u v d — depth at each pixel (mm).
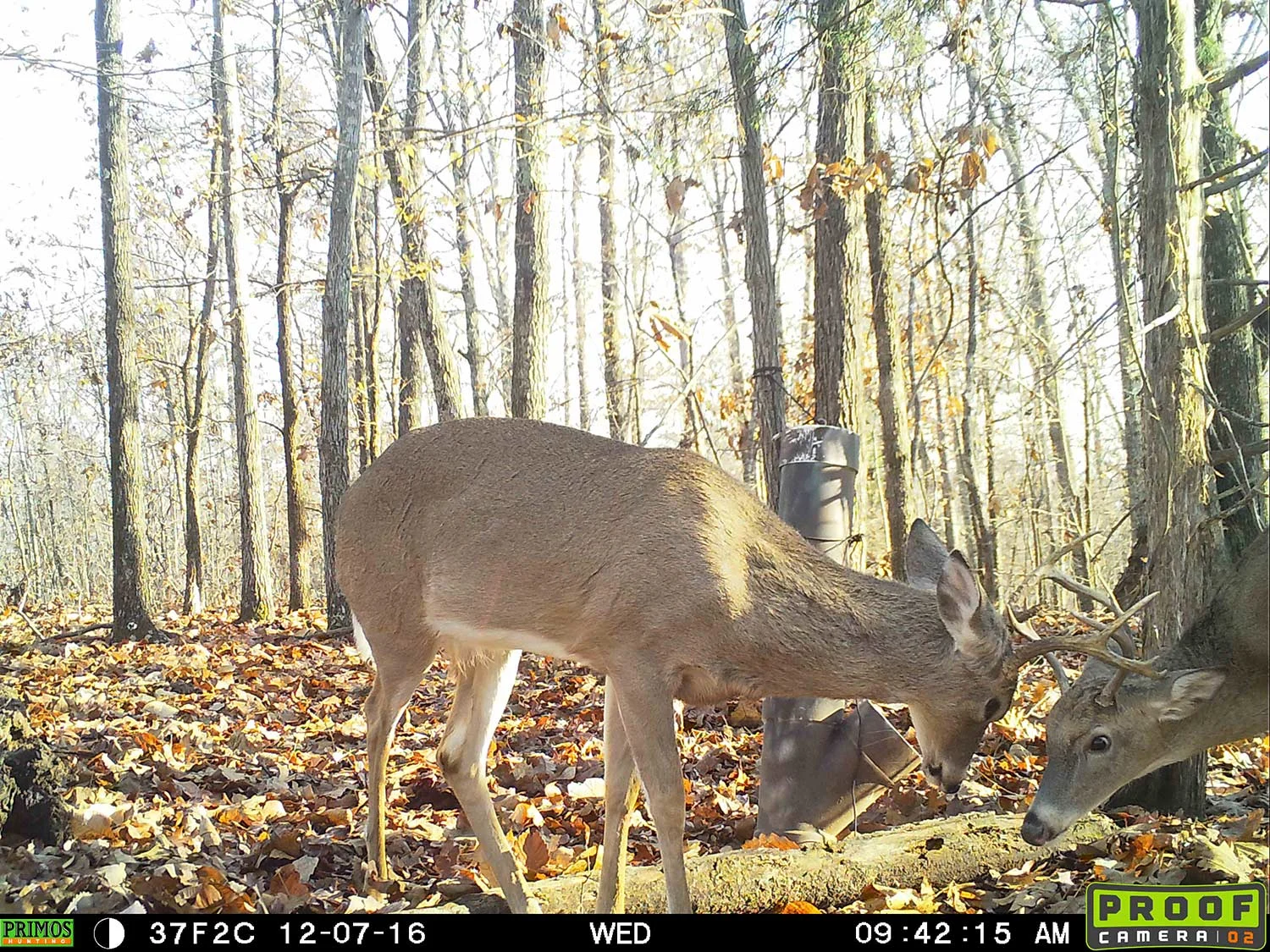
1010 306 8617
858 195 4102
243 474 7297
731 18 3809
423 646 2115
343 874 2084
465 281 7715
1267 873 1944
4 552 15383
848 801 2293
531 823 2432
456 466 2070
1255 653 2012
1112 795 2125
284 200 7262
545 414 5531
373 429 7523
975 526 6285
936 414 8797
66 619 7715
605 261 8414
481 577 2000
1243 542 2688
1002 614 1962
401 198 6152
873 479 7168
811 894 1980
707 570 1873
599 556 1911
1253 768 2895
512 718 3494
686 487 1934
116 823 2145
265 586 7273
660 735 1851
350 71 5852
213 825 2219
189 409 8859
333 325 5938
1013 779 2746
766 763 2332
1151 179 2289
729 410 6895
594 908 1916
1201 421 2270
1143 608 2365
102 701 3709
